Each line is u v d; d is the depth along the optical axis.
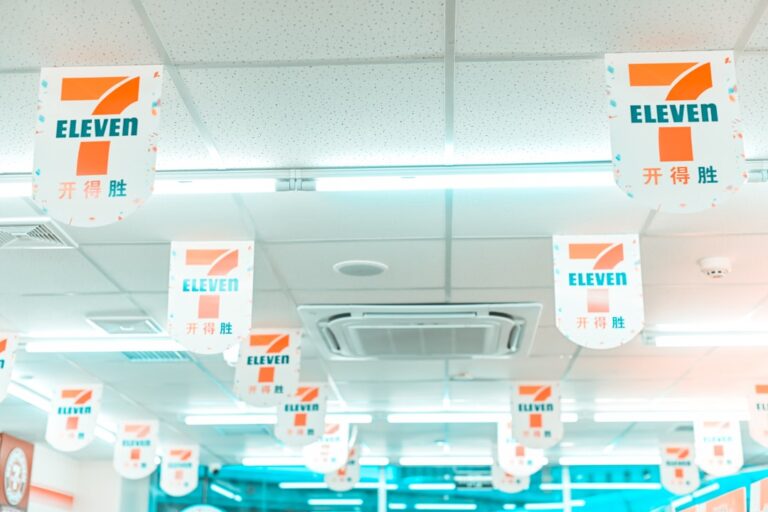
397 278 6.66
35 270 6.52
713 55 3.77
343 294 7.04
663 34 3.68
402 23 3.63
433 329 7.64
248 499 15.73
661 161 3.65
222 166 4.92
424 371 9.42
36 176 3.76
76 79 3.89
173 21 3.62
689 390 10.29
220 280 5.88
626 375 9.59
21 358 8.82
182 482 13.28
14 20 3.60
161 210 5.47
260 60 3.89
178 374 9.58
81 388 9.84
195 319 5.81
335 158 4.82
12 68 3.94
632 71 3.77
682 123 3.69
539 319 7.57
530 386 9.81
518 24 3.63
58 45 3.77
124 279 6.73
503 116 4.35
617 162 3.66
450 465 15.82
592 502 15.62
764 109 4.26
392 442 13.82
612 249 5.73
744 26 3.63
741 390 10.24
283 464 15.75
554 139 4.58
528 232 5.78
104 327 7.93
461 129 4.48
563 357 8.84
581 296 5.65
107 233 5.82
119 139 3.81
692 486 13.02
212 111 4.32
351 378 9.77
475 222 5.63
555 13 3.56
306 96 4.18
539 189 5.13
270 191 5.13
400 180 4.99
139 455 11.65
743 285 6.78
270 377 7.82
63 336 8.20
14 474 12.19
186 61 3.89
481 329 7.62
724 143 3.66
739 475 14.34
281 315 7.58
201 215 5.55
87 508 14.40
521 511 15.74
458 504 15.84
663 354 8.72
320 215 5.54
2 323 7.83
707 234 5.78
